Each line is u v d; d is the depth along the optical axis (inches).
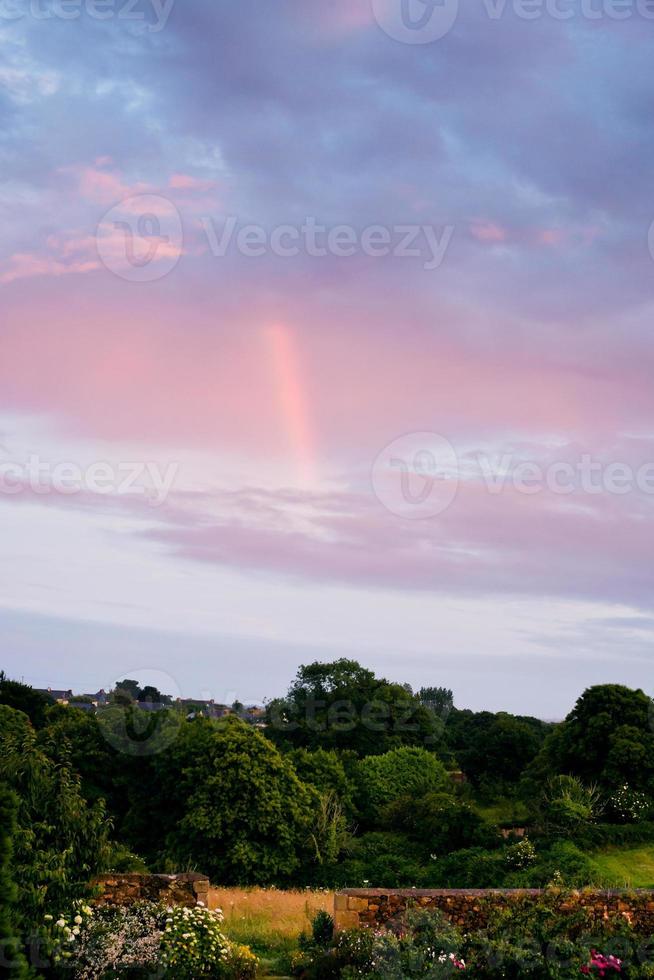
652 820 1146.0
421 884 911.0
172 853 1106.7
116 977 462.9
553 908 517.3
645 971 470.0
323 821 1110.4
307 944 536.1
